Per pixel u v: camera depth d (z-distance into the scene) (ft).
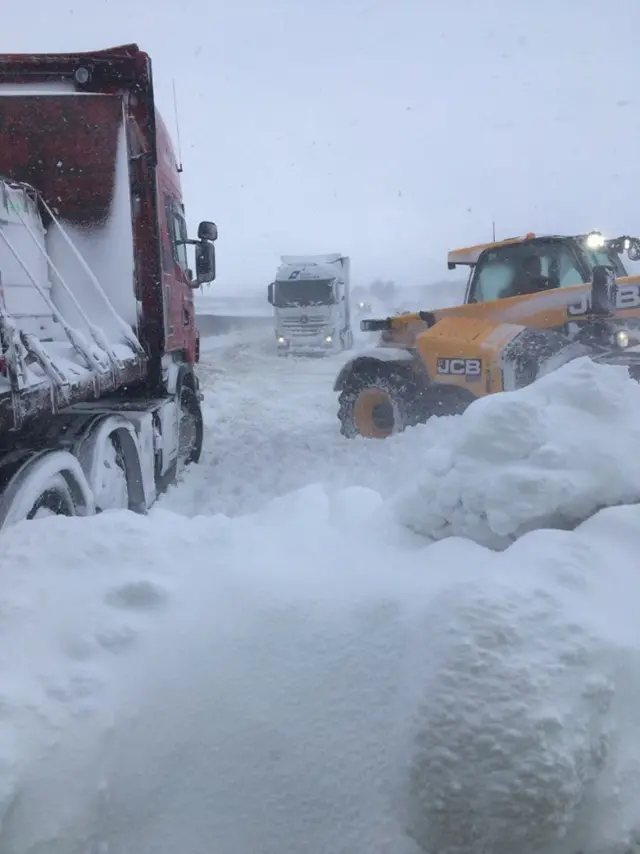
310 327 80.64
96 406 19.01
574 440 8.95
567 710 5.75
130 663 6.52
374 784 5.87
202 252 25.53
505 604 6.39
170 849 5.68
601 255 27.91
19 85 18.75
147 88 18.69
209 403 42.80
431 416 27.40
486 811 5.46
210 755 6.05
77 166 17.85
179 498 21.30
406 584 7.35
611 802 5.78
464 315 27.99
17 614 6.79
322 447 28.17
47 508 12.60
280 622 6.92
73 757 5.73
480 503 8.68
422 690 6.01
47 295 15.31
